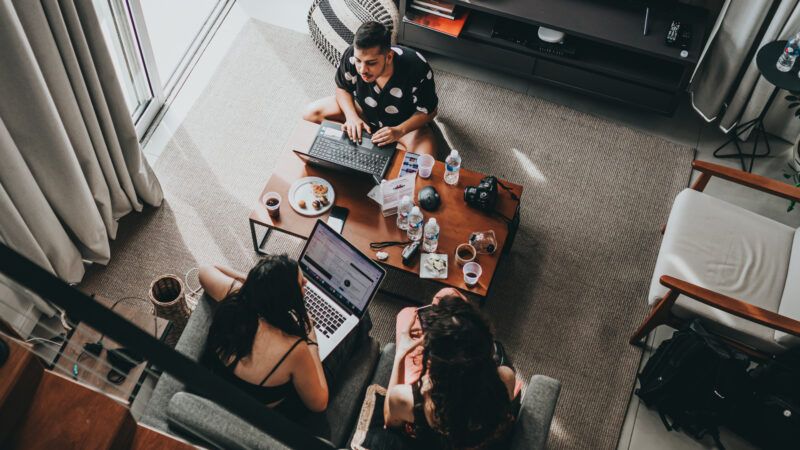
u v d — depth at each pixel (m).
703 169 3.26
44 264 3.08
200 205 3.78
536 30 4.12
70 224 3.23
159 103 4.11
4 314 2.91
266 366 2.38
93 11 2.85
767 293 3.07
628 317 3.52
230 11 4.59
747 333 2.97
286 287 2.30
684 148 4.10
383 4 4.05
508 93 4.31
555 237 3.75
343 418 2.62
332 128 3.50
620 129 4.17
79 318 1.01
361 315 2.87
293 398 2.58
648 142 4.12
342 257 2.92
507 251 3.66
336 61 4.29
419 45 4.32
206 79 4.27
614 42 3.79
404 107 3.61
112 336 1.01
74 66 2.87
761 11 3.57
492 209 3.31
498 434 2.28
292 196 3.34
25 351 1.52
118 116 3.25
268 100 4.20
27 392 1.55
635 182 3.96
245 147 4.01
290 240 3.70
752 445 3.16
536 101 4.28
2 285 2.86
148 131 4.05
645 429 3.21
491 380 2.17
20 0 2.53
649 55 3.83
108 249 3.49
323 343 2.80
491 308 3.52
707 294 2.86
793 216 3.85
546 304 3.54
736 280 3.09
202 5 4.60
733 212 3.29
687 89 4.32
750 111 3.98
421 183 3.41
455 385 2.15
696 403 3.04
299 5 4.64
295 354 2.39
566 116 4.22
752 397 2.92
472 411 2.17
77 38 2.84
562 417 3.23
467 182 3.42
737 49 3.76
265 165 3.95
